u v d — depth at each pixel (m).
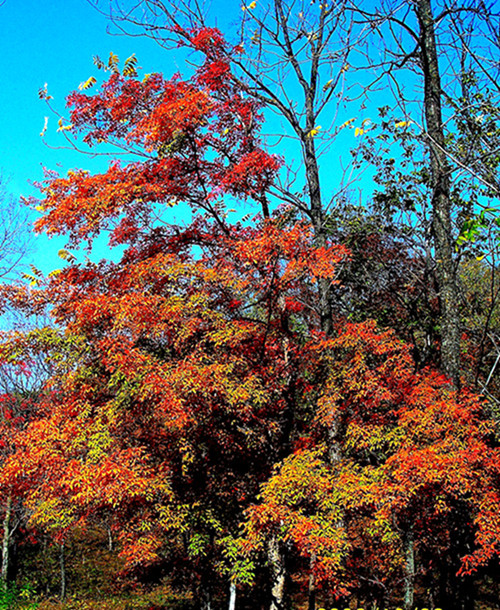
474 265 14.47
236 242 10.67
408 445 8.57
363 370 9.59
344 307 15.52
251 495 11.12
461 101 10.05
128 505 9.44
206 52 11.86
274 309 11.51
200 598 12.62
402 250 15.36
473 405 8.88
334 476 8.79
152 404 9.28
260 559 11.74
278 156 11.61
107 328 10.06
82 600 19.91
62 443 9.33
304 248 9.94
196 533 10.10
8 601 12.37
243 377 10.29
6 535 17.25
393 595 13.43
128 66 11.62
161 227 12.41
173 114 10.65
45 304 11.45
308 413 12.61
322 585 10.43
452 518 8.74
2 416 16.05
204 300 10.07
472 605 10.99
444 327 10.74
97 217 10.59
